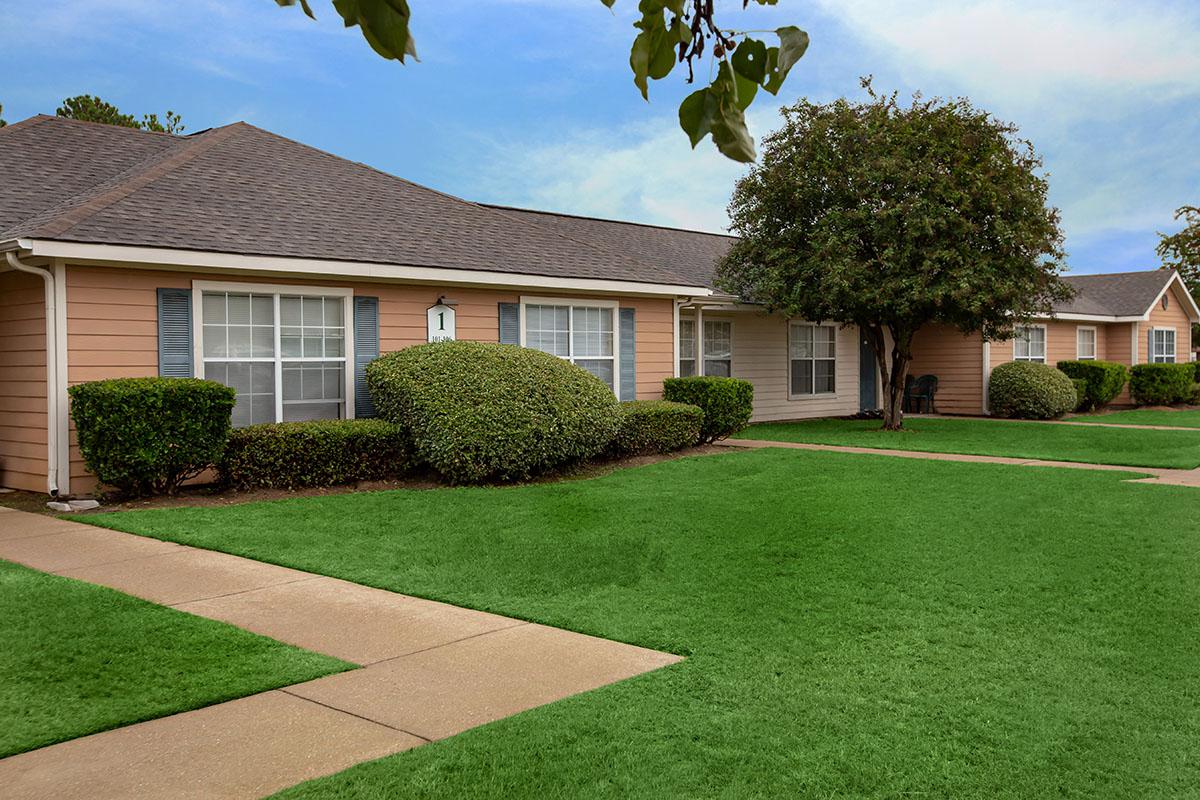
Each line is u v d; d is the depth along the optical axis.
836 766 3.36
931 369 24.06
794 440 15.90
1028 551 6.93
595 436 11.13
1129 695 4.11
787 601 5.66
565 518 8.28
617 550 7.04
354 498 9.34
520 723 3.75
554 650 4.79
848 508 8.72
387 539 7.46
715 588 5.98
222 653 4.66
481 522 8.11
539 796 3.12
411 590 6.00
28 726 3.73
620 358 14.46
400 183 14.27
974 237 16.33
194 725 3.78
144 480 9.20
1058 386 21.70
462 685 4.26
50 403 9.27
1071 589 5.89
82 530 7.95
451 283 12.22
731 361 19.23
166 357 9.95
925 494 9.56
